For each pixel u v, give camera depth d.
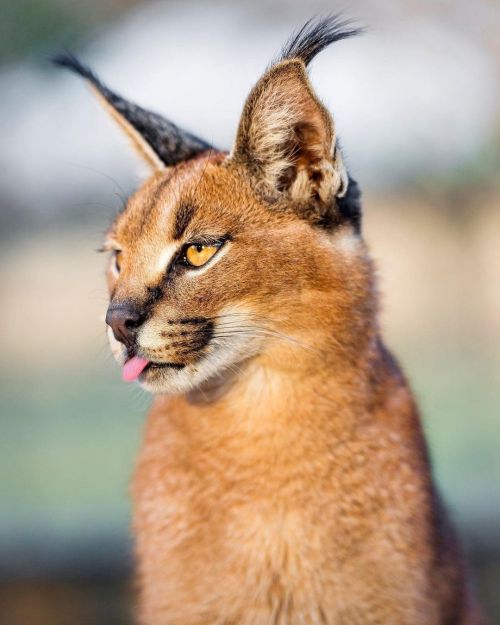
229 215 13.98
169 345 13.65
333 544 14.16
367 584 14.22
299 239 14.02
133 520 15.55
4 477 34.53
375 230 47.31
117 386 48.00
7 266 49.84
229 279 13.77
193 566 14.51
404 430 14.71
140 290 13.71
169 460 14.88
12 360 50.22
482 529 24.09
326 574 14.17
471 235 47.09
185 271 13.76
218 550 14.31
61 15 30.66
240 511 14.24
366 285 14.44
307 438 14.12
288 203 14.17
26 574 23.31
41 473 34.78
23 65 30.56
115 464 35.50
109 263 15.27
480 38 35.31
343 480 14.18
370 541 14.22
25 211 41.34
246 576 14.24
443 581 15.28
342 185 14.10
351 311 14.18
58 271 50.84
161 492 14.87
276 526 14.17
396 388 14.92
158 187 14.63
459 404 42.47
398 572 14.24
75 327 51.75
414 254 48.09
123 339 13.70
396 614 14.31
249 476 14.20
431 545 14.73
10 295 50.47
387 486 14.34
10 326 50.47
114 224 15.29
